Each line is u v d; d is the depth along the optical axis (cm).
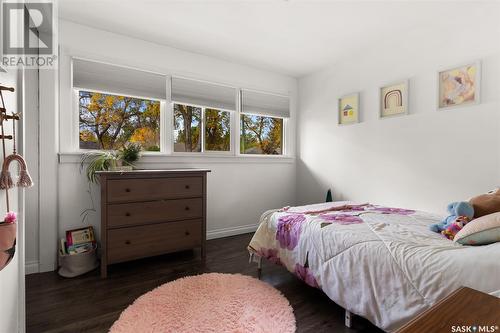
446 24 225
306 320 159
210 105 320
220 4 213
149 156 279
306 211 220
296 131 395
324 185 349
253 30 255
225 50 300
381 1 206
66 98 241
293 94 389
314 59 322
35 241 229
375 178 285
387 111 272
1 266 87
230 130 345
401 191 261
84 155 247
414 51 248
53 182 231
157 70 284
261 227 223
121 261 222
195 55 308
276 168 376
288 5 213
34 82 226
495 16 198
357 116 303
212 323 153
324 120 349
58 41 234
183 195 251
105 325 154
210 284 202
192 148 317
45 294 189
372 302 134
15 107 122
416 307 117
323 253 165
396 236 150
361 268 142
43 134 228
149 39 275
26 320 158
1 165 104
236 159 340
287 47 290
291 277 218
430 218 194
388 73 271
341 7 215
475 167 210
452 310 59
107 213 216
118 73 265
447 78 225
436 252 124
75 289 196
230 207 338
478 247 123
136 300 179
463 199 216
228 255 270
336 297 153
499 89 197
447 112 226
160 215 239
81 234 238
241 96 345
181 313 162
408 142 254
